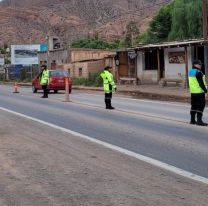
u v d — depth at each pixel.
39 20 164.25
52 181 7.82
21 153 10.34
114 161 9.30
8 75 75.06
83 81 47.28
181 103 24.20
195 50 34.06
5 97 30.19
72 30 143.62
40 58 69.31
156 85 37.31
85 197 6.84
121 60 43.44
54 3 179.50
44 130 13.98
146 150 10.48
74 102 25.02
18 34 153.50
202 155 9.84
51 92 36.28
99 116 17.78
